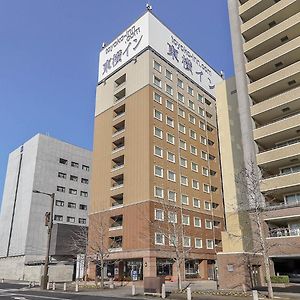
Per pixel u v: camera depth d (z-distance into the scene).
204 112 65.75
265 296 22.67
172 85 59.41
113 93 60.31
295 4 40.50
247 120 41.25
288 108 39.12
